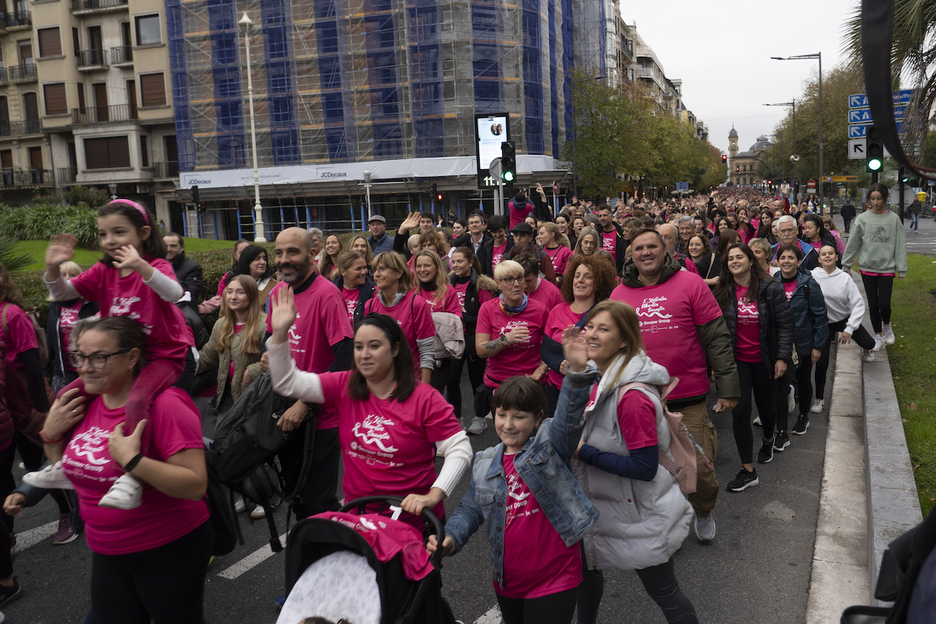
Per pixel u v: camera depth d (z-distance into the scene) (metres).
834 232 11.09
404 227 9.10
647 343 4.48
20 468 6.55
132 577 2.89
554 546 2.89
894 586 1.84
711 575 4.25
